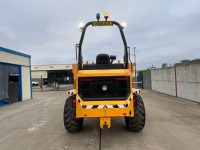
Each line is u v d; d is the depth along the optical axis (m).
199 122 9.63
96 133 8.24
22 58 22.78
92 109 7.48
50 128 9.23
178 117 10.77
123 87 7.73
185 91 19.30
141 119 7.94
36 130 8.98
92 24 8.43
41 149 6.66
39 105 17.42
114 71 7.80
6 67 19.12
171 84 23.45
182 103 16.06
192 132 8.05
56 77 73.69
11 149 6.72
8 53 19.53
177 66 21.30
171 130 8.36
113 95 7.71
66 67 72.94
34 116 12.23
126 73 7.71
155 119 10.35
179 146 6.56
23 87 22.73
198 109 13.12
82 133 8.29
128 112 7.49
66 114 8.12
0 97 17.75
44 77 73.38
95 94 7.71
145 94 24.83
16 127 9.62
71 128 8.16
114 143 7.03
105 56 8.33
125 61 8.18
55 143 7.19
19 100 21.75
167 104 15.55
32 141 7.48
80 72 7.84
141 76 38.97
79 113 7.57
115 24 8.41
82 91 7.73
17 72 21.52
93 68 8.15
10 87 19.58
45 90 41.03
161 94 24.78
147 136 7.66
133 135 7.83
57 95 27.88
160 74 28.06
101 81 7.75
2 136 8.21
